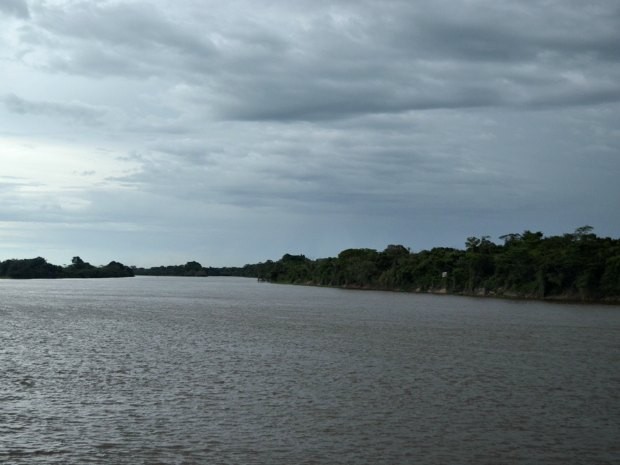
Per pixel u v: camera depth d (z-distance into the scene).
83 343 63.31
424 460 27.66
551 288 169.00
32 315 101.31
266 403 36.91
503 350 61.38
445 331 79.88
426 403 37.47
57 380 43.12
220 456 27.72
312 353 57.59
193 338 68.94
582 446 29.72
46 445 28.86
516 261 178.62
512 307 134.38
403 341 68.19
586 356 57.56
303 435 30.78
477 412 35.47
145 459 27.23
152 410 35.00
